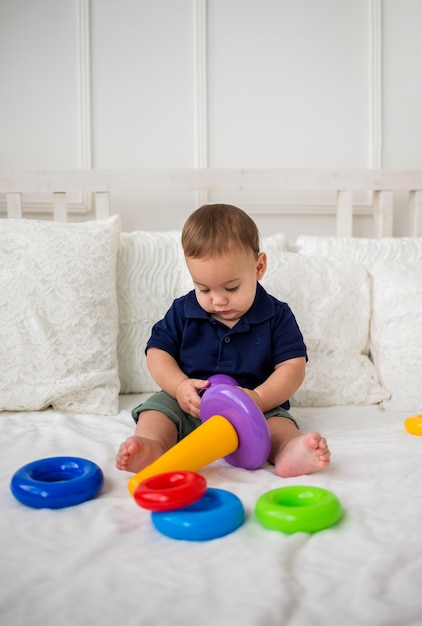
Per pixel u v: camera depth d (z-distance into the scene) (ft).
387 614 2.02
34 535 2.66
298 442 3.38
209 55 7.61
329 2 7.64
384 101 7.78
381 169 7.13
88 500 3.08
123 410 5.04
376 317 5.61
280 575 2.24
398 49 7.73
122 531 2.70
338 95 7.73
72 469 3.32
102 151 7.57
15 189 6.74
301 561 2.41
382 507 2.92
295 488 3.01
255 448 3.44
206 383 3.99
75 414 4.87
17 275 5.11
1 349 4.89
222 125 7.68
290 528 2.65
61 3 7.39
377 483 3.21
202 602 2.09
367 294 5.73
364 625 1.96
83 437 4.15
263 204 7.74
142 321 5.73
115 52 7.52
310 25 7.65
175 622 1.97
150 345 4.64
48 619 2.00
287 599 2.09
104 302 5.30
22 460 3.67
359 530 2.67
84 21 7.41
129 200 7.63
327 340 5.42
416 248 6.31
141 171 6.82
